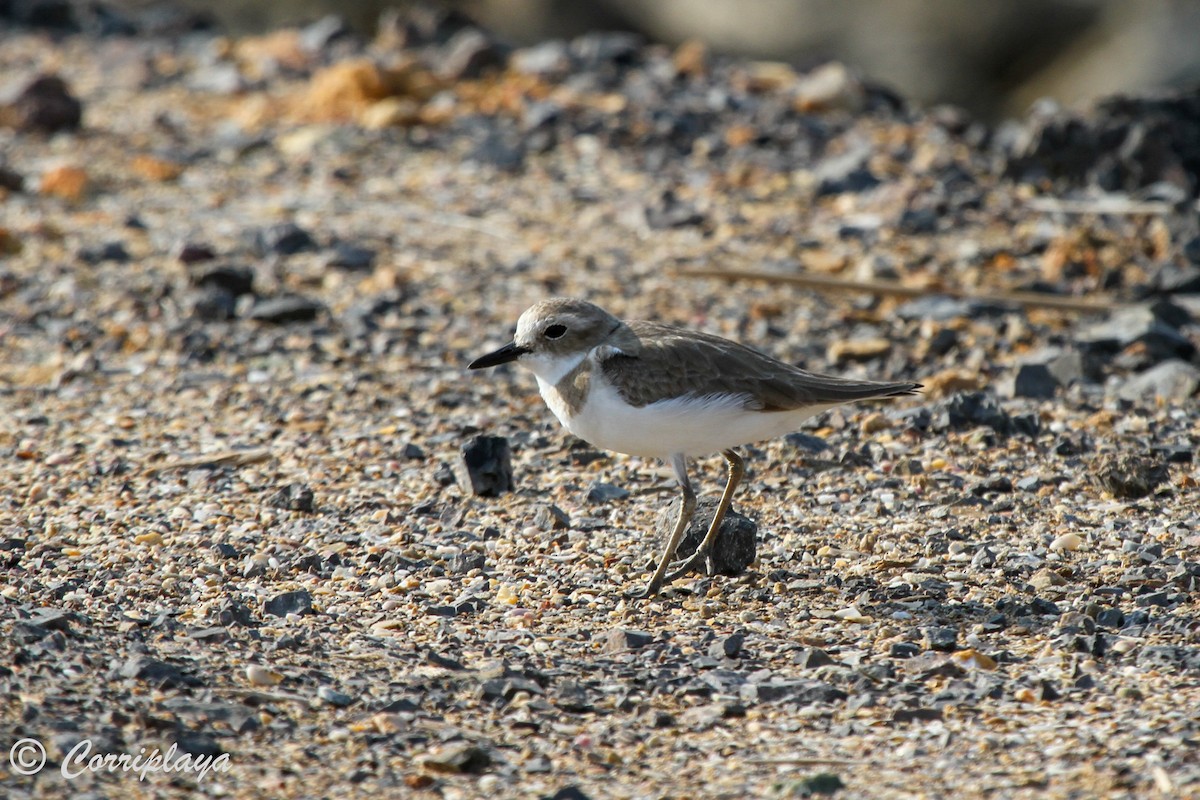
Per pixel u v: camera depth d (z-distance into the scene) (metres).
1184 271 15.14
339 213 17.55
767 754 6.77
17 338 13.85
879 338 13.83
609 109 21.08
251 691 7.14
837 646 8.04
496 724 7.09
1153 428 11.47
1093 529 9.66
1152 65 29.53
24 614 7.69
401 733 6.89
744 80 22.95
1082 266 15.51
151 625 8.00
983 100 31.88
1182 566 8.88
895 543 9.57
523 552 9.49
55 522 9.80
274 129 20.83
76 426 11.82
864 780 6.46
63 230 16.73
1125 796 6.12
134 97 22.83
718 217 17.27
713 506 9.49
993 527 9.77
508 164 19.09
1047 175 18.56
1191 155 18.34
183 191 18.34
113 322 14.20
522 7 34.06
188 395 12.54
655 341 8.70
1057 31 31.53
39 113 20.55
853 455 11.02
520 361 8.94
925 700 7.29
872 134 20.45
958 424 11.55
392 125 20.52
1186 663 7.55
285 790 6.33
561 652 7.99
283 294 14.81
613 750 6.84
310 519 9.98
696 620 8.47
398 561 9.23
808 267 15.75
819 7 33.06
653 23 33.91
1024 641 8.03
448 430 11.73
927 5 32.53
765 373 8.62
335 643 7.98
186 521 9.90
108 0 33.09
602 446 8.91
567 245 16.45
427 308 14.56
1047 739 6.77
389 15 27.66
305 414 12.09
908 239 16.55
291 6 33.88
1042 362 12.90
